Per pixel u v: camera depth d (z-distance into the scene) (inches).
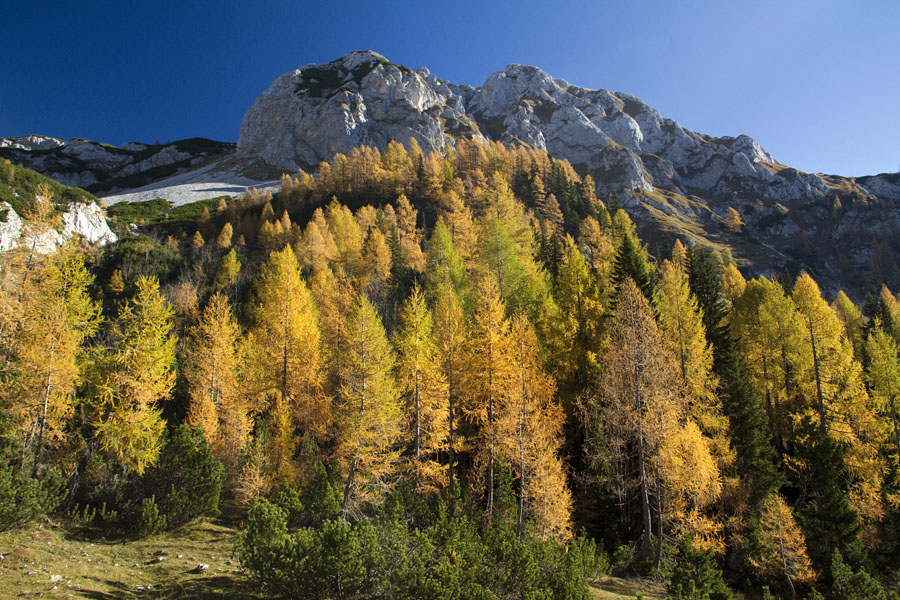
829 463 880.3
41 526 593.6
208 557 583.8
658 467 772.6
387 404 821.2
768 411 1222.9
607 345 947.3
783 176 6264.8
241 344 1253.7
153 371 821.2
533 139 7003.0
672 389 823.1
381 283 2027.6
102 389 787.4
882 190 6067.9
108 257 2854.3
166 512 694.5
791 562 796.6
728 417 945.5
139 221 3998.5
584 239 2541.8
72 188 3341.5
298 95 7194.9
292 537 474.3
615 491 828.6
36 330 761.6
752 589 800.9
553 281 1617.9
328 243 2618.1
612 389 811.4
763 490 892.6
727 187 6466.5
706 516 842.2
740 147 6993.1
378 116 6875.0
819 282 4343.0
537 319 1169.4
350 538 443.5
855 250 4768.7
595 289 1148.5
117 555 561.6
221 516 796.0
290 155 6643.7
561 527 738.2
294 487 834.2
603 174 6279.5
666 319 1036.5
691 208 5782.5
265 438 943.7
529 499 790.5
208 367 1059.9
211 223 3969.0
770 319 1251.8
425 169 3983.8
